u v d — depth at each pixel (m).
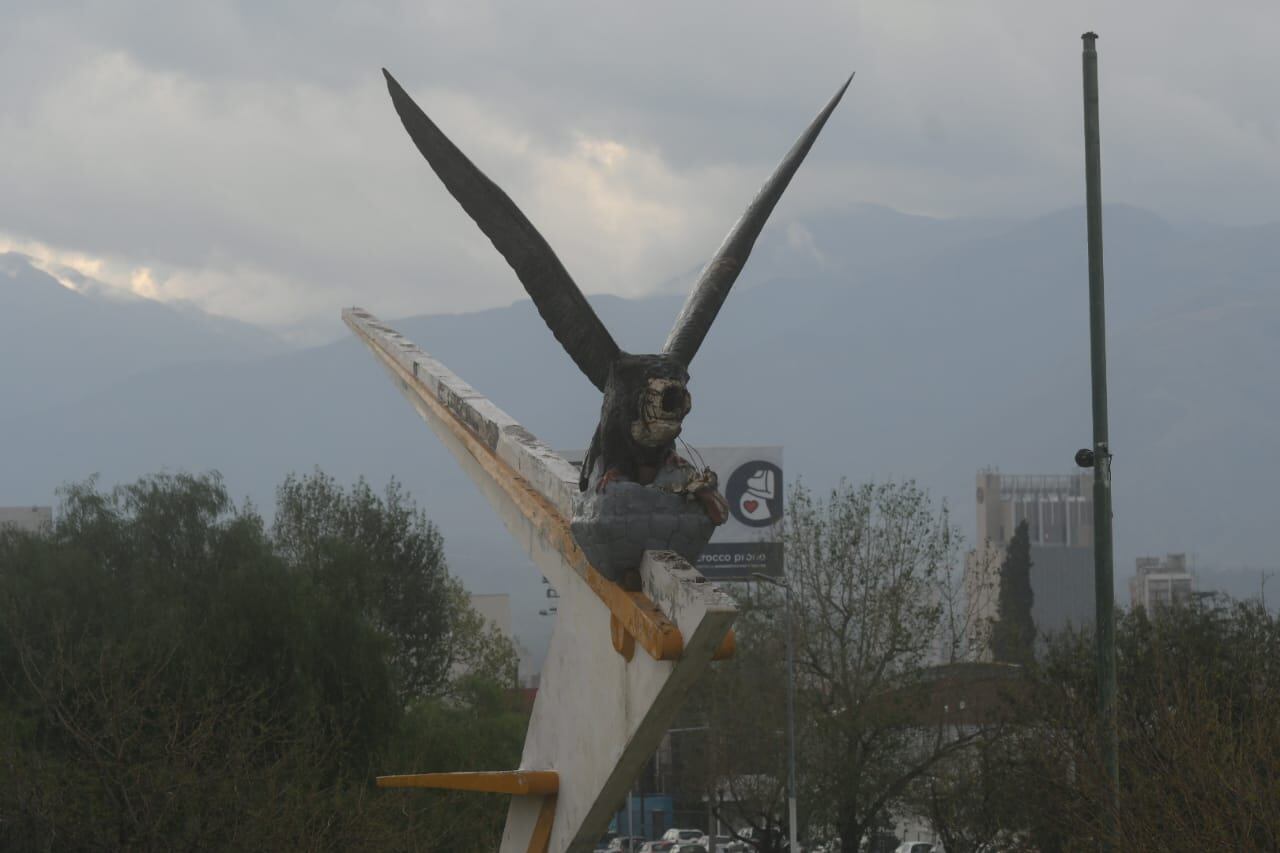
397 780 19.78
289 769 30.72
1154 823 18.58
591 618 17.02
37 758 26.45
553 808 18.58
